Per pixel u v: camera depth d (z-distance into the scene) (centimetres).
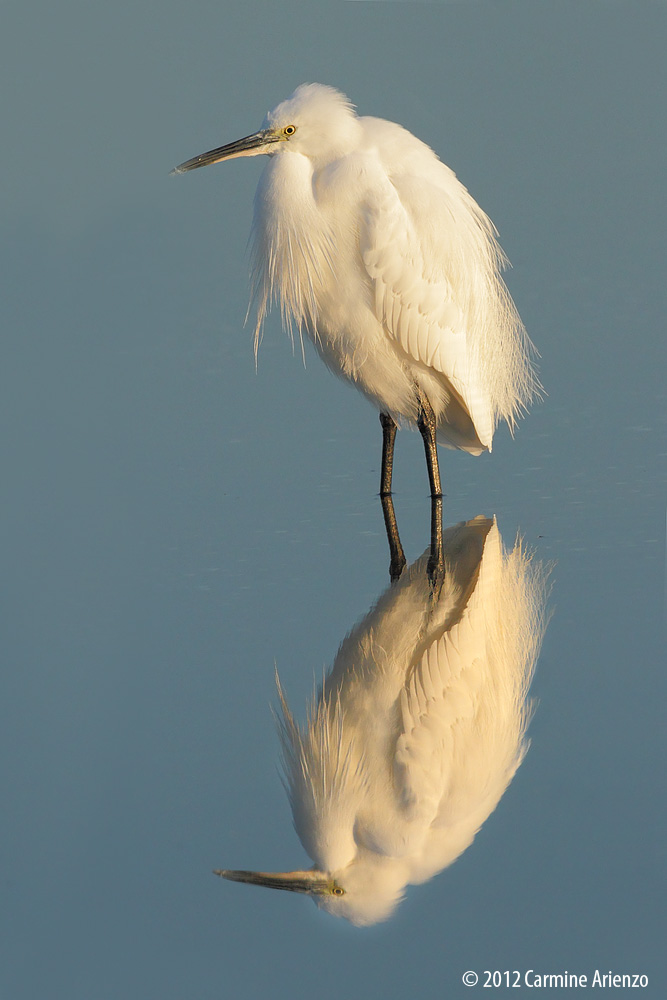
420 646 973
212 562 1159
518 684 897
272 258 1195
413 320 1187
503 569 1104
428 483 1377
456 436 1370
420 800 780
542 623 988
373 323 1191
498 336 1329
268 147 1173
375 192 1144
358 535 1221
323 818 761
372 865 724
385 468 1339
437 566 1127
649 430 1467
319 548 1188
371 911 682
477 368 1271
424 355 1210
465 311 1227
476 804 771
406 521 1255
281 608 1048
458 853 731
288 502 1324
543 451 1437
